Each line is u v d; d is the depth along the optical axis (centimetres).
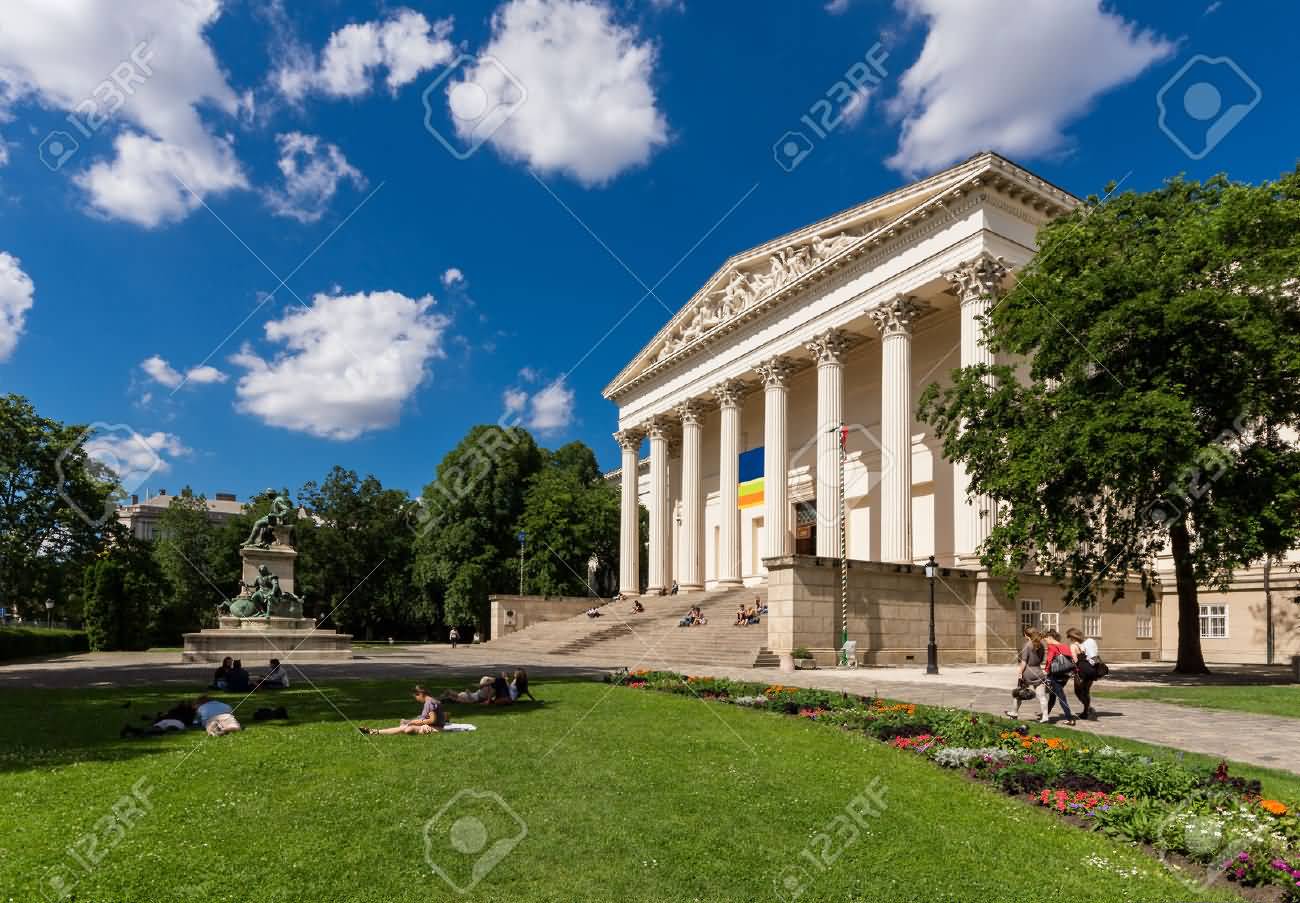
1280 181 2712
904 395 4350
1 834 874
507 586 7712
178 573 8012
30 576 5669
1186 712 1922
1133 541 2881
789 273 5347
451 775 1167
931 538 4716
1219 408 2488
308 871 784
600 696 2198
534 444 8481
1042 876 834
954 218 4131
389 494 9088
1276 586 4053
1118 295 2569
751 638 3884
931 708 1772
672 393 6612
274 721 1684
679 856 853
